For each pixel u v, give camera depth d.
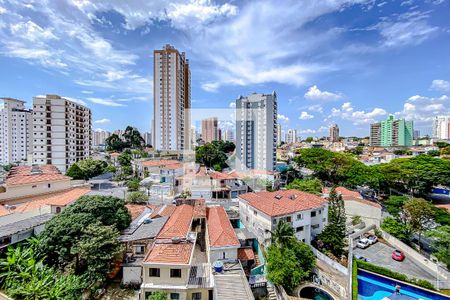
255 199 36.53
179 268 21.31
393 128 156.38
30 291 17.23
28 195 41.91
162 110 96.12
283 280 23.05
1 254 24.06
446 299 24.25
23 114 94.06
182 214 34.06
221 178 56.81
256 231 32.56
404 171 60.62
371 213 40.78
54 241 23.27
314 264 26.27
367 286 26.19
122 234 27.38
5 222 28.44
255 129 80.50
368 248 34.91
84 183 56.81
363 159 95.69
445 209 39.97
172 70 95.94
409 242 36.41
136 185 56.38
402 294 25.23
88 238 23.03
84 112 82.75
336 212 33.56
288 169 79.62
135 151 103.44
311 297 24.67
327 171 72.12
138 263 24.31
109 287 23.58
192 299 21.38
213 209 39.28
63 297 18.16
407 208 37.34
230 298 20.00
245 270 26.92
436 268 28.42
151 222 31.31
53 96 72.00
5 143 92.12
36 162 68.44
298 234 32.00
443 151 94.00
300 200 35.03
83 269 23.88
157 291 20.89
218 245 25.70
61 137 71.06
